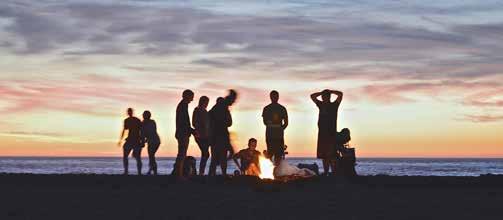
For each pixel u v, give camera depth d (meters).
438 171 85.56
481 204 15.09
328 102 20.06
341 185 19.14
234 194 17.06
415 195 17.02
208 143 21.00
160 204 14.97
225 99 21.28
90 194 16.97
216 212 13.73
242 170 21.72
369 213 13.60
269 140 20.66
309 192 17.64
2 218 12.77
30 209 14.05
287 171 20.38
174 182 20.33
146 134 24.64
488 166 123.00
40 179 21.73
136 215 13.30
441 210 14.05
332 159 19.95
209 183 20.06
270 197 16.39
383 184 20.61
